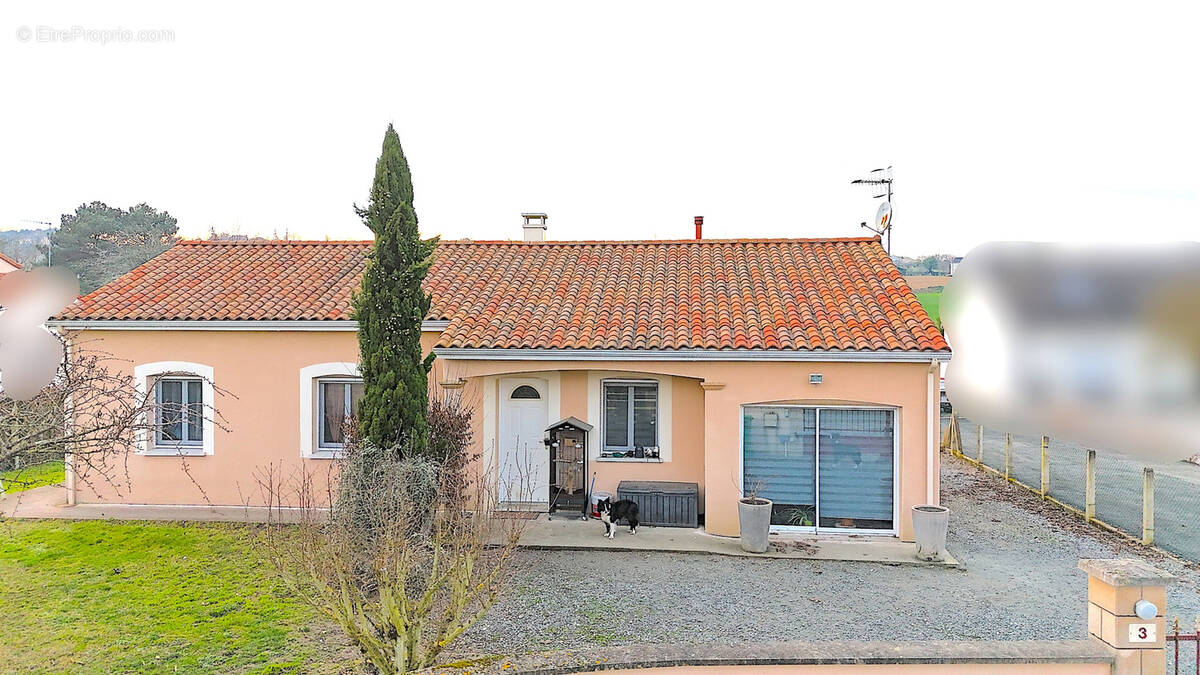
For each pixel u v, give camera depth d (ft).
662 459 48.11
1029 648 19.67
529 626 31.19
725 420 44.80
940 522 40.14
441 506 31.89
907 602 34.47
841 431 45.01
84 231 132.67
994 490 59.36
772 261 57.93
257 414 50.24
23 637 30.12
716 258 59.47
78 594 34.86
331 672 26.91
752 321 47.37
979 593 35.78
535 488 49.70
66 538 43.55
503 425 49.83
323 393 50.78
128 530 45.06
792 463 45.32
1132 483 61.00
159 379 43.62
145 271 57.93
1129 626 19.24
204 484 50.42
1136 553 42.16
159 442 51.13
